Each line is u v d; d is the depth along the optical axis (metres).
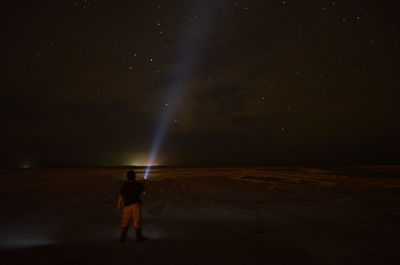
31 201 11.45
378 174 28.83
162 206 10.22
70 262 4.27
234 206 10.25
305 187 16.62
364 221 7.64
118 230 6.63
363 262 4.39
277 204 10.67
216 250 4.96
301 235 6.11
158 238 5.82
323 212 9.01
